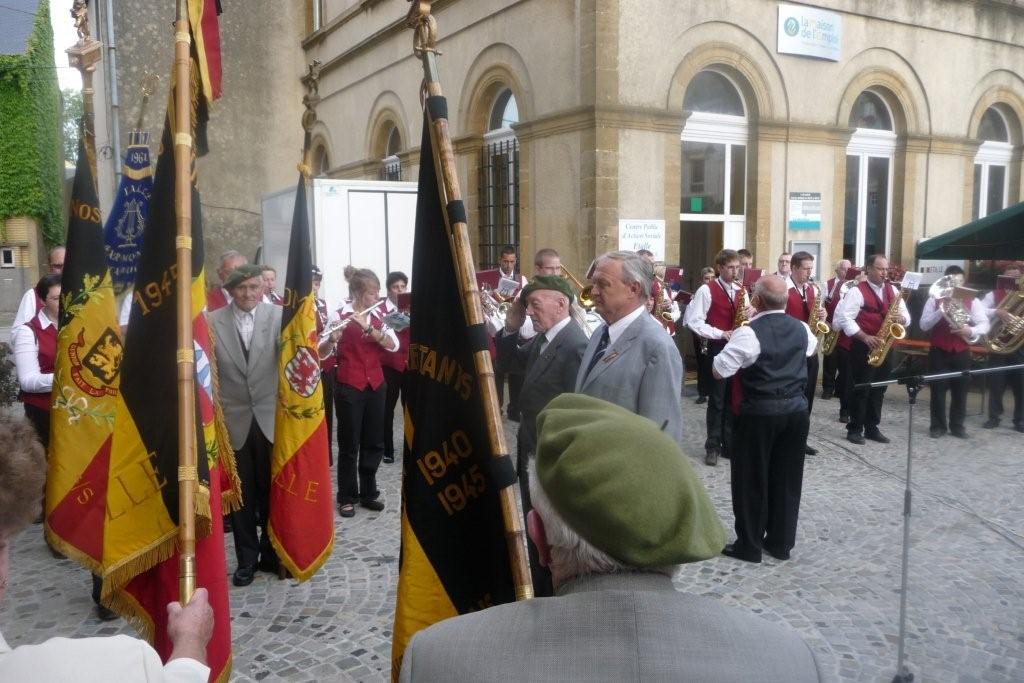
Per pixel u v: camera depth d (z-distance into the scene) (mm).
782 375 4410
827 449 7004
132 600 2727
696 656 961
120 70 11406
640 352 3090
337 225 9180
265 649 3576
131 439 2584
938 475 4781
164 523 2557
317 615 3916
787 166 10359
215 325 4305
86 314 3133
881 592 4094
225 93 13898
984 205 13148
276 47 14516
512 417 7367
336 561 4609
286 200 9539
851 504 5477
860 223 11625
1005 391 4910
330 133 15070
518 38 9703
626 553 1011
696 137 9805
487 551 2031
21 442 1331
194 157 2723
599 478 1028
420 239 2189
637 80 8891
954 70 11992
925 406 4848
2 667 1106
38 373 4785
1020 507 4574
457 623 1096
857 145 11406
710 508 1095
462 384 2080
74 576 4422
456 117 11125
